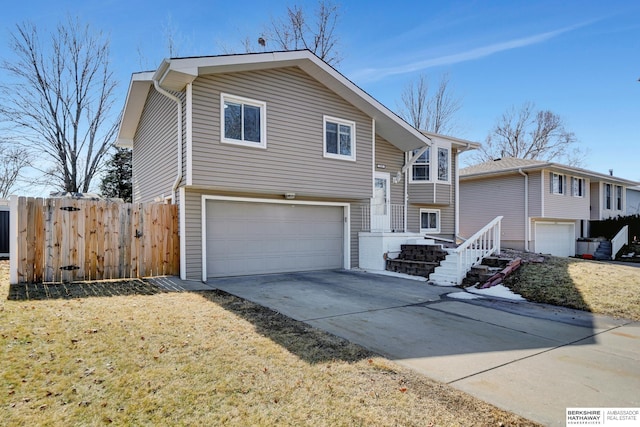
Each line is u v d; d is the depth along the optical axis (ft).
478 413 9.74
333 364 12.79
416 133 42.37
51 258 24.67
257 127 30.96
